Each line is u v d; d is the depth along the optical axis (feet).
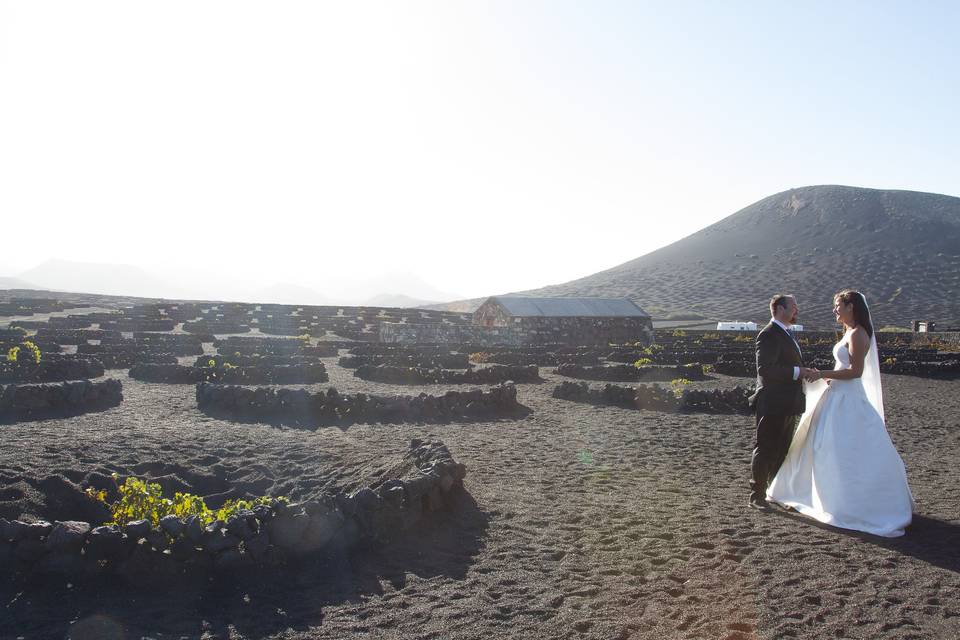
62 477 30.48
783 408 26.27
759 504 27.25
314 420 46.24
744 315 306.96
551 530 24.50
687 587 19.42
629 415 50.78
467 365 84.74
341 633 17.30
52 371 61.00
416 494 25.07
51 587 20.13
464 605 18.65
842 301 25.80
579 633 16.93
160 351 82.28
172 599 19.49
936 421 50.98
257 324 140.77
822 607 18.01
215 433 40.98
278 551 21.77
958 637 16.42
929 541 22.84
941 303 320.50
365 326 147.95
